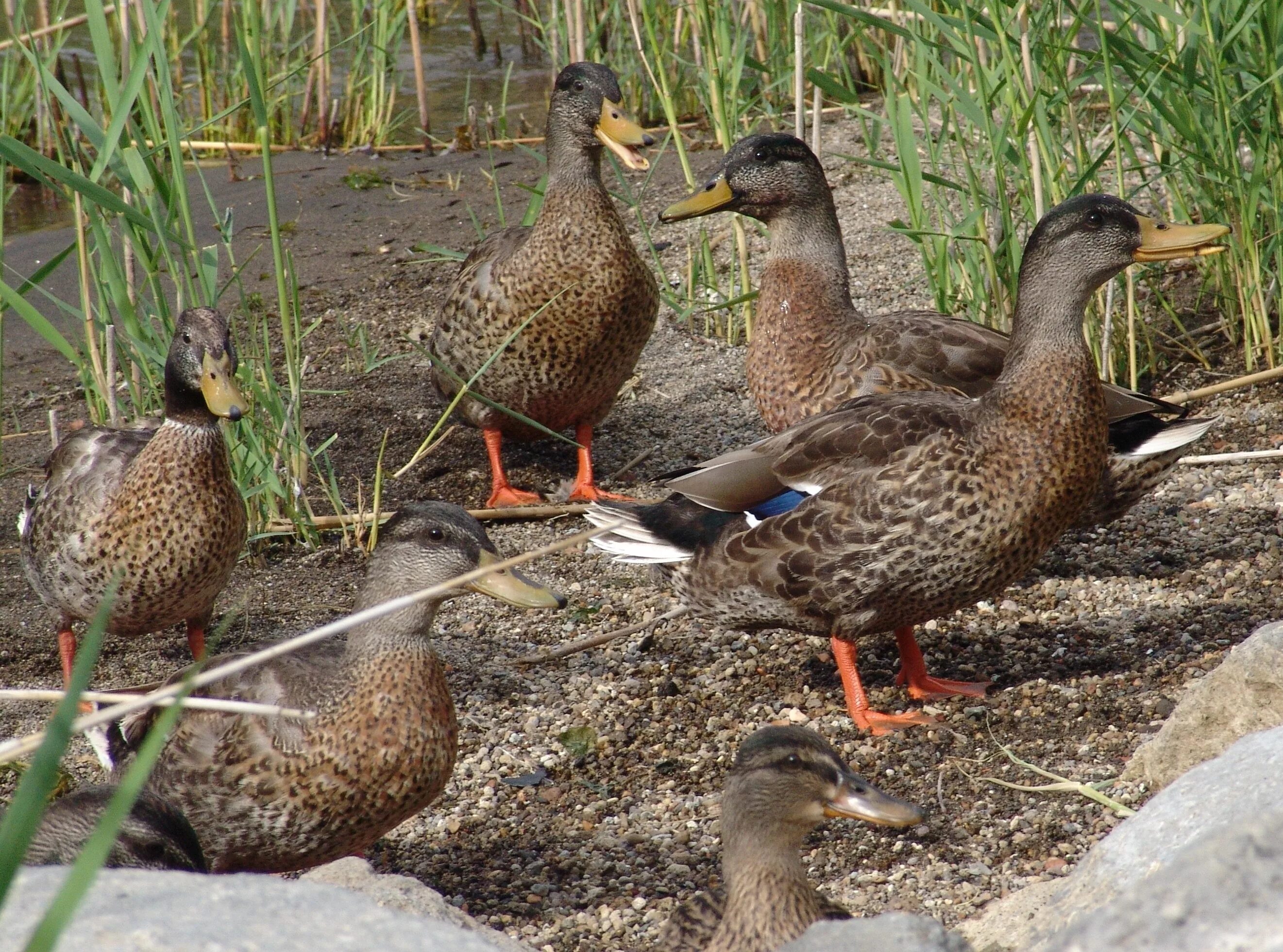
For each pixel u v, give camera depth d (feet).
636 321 41.27
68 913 9.36
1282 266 41.39
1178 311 47.42
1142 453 32.81
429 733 25.23
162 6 35.32
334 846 25.40
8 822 10.05
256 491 38.29
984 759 28.22
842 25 68.49
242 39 35.47
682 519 31.04
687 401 48.01
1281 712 24.35
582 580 37.83
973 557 28.91
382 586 25.50
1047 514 29.12
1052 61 38.58
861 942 14.34
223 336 31.09
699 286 53.36
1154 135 46.75
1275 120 40.37
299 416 39.93
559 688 32.55
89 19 33.86
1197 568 34.55
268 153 37.37
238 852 25.16
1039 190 38.50
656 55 46.83
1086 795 26.04
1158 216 50.37
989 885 24.25
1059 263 28.71
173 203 35.42
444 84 80.84
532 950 19.47
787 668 32.86
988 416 28.89
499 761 29.86
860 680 30.45
